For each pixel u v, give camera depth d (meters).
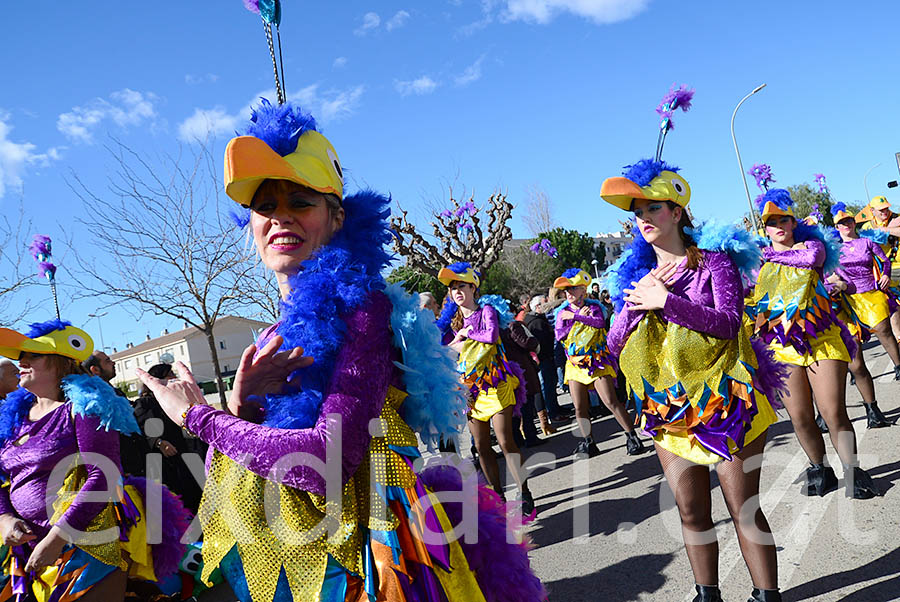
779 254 4.13
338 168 1.73
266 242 1.68
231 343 54.28
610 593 3.37
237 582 1.67
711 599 2.72
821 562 3.23
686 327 2.56
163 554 3.13
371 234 1.72
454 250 18.34
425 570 1.54
